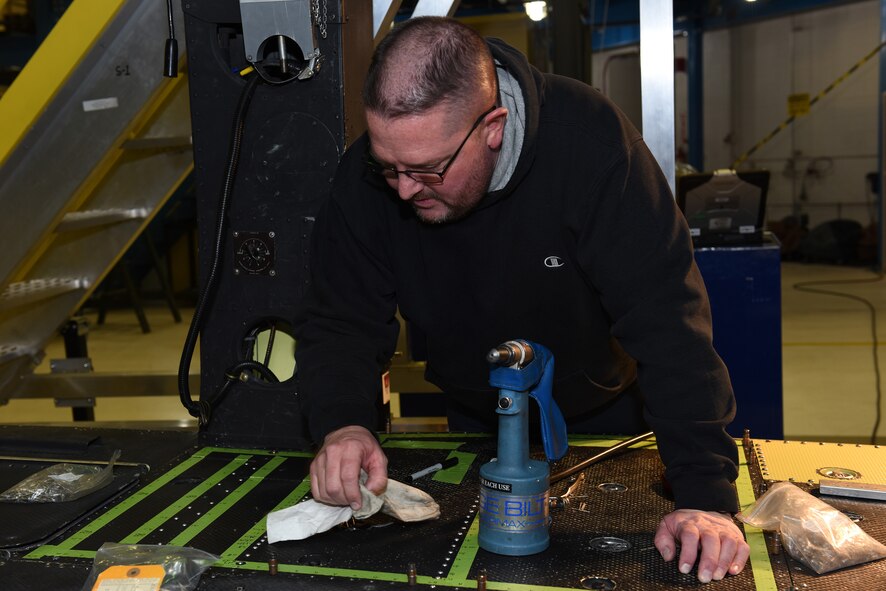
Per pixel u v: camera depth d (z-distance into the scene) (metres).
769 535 0.98
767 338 2.73
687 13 10.66
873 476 1.15
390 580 0.89
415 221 1.17
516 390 0.94
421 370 2.71
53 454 1.34
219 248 1.34
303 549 0.97
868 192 9.23
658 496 1.11
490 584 0.88
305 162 1.34
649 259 1.03
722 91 10.56
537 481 0.94
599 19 9.89
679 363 1.00
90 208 2.70
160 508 1.10
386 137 0.94
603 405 1.54
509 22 4.71
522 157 1.05
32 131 2.24
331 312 1.22
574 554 0.95
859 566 0.90
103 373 2.86
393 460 1.26
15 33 7.87
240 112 1.31
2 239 2.32
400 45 0.94
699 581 0.88
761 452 1.25
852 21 9.18
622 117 1.10
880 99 8.01
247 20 1.28
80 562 0.94
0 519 1.06
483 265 1.17
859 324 5.93
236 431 1.39
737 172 2.78
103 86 2.24
